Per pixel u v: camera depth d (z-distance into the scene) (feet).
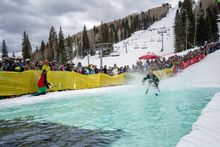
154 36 461.78
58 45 306.76
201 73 83.66
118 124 23.09
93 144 17.19
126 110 30.17
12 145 17.16
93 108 32.04
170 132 19.56
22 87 43.11
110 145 16.93
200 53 139.13
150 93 48.47
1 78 39.93
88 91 51.85
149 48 359.66
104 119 25.38
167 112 27.89
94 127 22.17
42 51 397.80
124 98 41.55
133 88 58.85
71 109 31.45
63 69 57.57
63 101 38.24
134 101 37.76
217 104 26.76
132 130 20.71
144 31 546.26
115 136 19.13
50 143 17.57
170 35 425.28
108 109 31.17
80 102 37.29
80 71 61.82
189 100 36.70
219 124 18.48
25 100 38.55
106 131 20.70
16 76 42.22
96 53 365.20
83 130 21.15
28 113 29.01
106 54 316.60
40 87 44.86
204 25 252.62
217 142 14.56
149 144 16.79
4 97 40.19
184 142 14.96
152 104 34.19
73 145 17.06
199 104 32.73
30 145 17.12
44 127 22.36
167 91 50.42
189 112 27.37
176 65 99.71
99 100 39.37
